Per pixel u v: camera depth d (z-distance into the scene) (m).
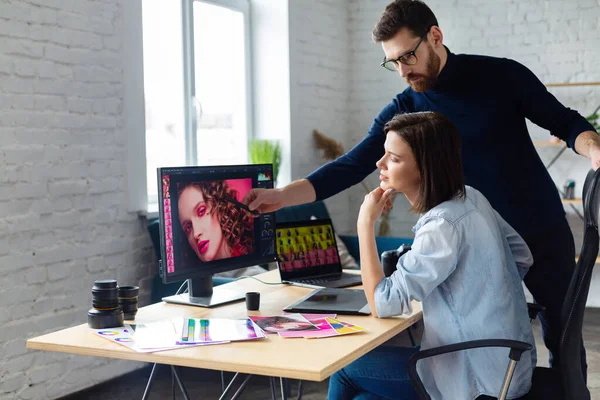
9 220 3.26
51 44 3.44
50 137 3.45
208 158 4.95
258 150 5.06
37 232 3.40
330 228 3.12
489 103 2.53
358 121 6.17
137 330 1.97
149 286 4.08
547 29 5.79
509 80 2.53
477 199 2.14
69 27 3.53
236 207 2.57
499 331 1.97
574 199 5.71
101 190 3.75
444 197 2.03
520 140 2.56
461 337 1.98
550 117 2.47
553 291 2.54
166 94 4.53
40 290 3.42
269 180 2.73
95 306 2.05
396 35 2.43
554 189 2.60
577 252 5.83
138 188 3.97
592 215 1.93
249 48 5.38
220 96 5.06
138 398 3.66
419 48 2.43
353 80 6.16
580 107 5.77
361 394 2.22
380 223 6.18
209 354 1.75
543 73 5.82
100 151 3.73
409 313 2.18
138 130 3.97
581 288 1.92
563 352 1.95
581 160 5.80
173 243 2.34
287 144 5.34
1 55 3.20
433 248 1.97
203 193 2.45
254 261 2.65
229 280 3.55
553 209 2.55
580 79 5.75
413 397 2.11
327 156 5.68
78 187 3.61
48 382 3.49
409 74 2.50
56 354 3.54
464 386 1.97
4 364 3.27
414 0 2.45
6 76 3.22
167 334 1.92
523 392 2.01
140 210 3.99
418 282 1.96
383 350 2.24
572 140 2.39
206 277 2.49
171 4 4.56
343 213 6.17
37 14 3.36
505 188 2.53
